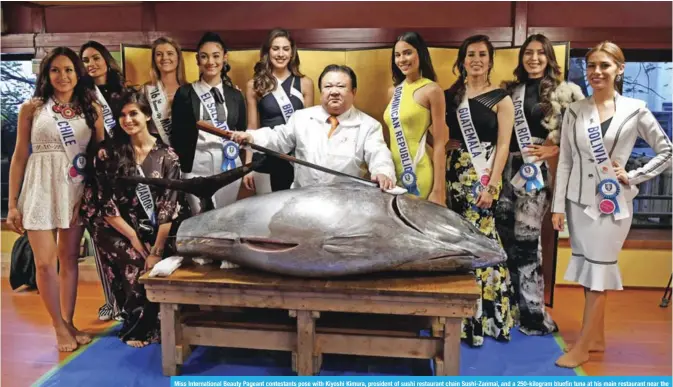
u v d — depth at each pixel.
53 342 2.49
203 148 2.56
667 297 3.04
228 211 2.11
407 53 2.39
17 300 3.04
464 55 2.42
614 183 2.11
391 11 3.00
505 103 2.41
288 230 1.98
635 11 2.91
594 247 2.17
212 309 2.43
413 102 2.42
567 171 2.28
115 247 2.43
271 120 2.59
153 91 2.63
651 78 3.29
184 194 2.42
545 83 2.47
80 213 2.43
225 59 2.59
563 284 3.28
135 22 3.12
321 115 2.38
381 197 2.05
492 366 2.24
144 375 2.17
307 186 2.14
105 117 2.60
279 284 1.96
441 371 2.00
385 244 1.94
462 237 2.00
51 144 2.30
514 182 2.55
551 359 2.31
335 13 3.03
